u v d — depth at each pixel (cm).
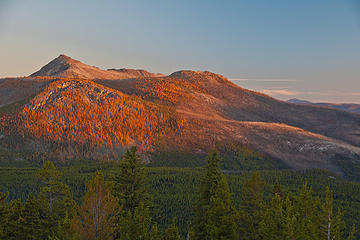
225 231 2270
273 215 2277
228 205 2459
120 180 2642
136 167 2681
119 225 2195
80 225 1944
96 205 2000
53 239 2183
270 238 2166
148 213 2427
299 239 2152
